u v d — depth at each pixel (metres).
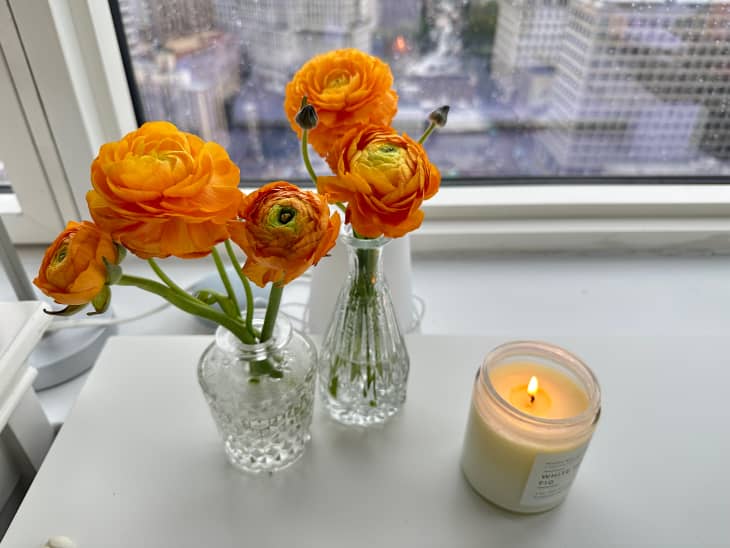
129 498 0.44
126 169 0.29
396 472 0.47
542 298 0.74
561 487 0.42
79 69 0.62
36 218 0.71
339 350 0.48
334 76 0.38
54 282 0.30
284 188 0.32
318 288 0.59
